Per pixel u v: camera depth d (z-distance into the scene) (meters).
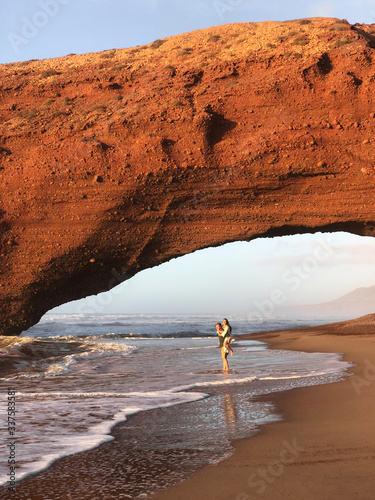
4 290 24.70
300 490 4.13
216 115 23.05
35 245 23.91
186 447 5.68
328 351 20.06
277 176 21.98
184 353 22.19
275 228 23.50
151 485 4.42
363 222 22.59
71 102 26.88
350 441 5.61
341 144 21.78
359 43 23.53
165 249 24.34
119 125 23.38
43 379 13.00
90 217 23.25
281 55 23.88
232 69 24.22
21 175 23.70
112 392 10.38
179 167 22.14
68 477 4.69
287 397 8.86
